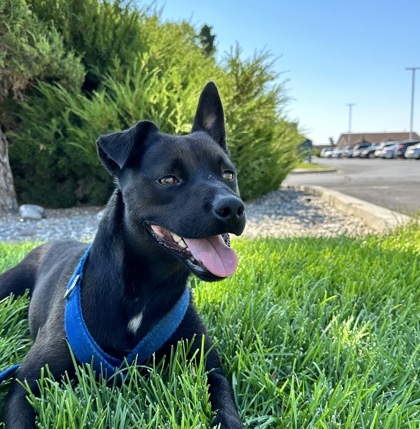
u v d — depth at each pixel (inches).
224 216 17.8
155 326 20.2
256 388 19.6
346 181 169.8
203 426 16.0
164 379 20.3
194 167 19.6
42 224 76.0
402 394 18.8
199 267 18.3
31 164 90.5
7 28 75.4
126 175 20.4
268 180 106.1
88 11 88.5
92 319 19.7
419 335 24.3
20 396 17.9
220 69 94.9
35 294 25.9
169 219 18.7
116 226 20.1
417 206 91.2
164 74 88.0
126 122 82.6
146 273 19.7
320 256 37.4
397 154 455.5
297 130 114.0
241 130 91.7
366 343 23.1
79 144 83.0
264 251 40.1
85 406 17.4
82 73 83.0
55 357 19.4
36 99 84.9
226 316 25.3
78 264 22.8
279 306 26.5
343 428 16.6
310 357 21.8
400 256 38.1
